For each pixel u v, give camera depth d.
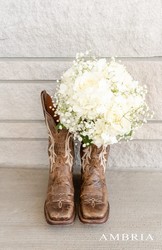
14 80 1.19
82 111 0.91
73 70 0.97
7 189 1.20
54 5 1.07
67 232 1.03
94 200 1.05
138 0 1.06
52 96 1.19
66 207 1.03
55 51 1.14
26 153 1.31
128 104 0.93
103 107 0.89
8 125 1.26
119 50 1.14
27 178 1.25
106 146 1.09
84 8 1.07
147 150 1.29
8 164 1.31
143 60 1.15
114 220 1.07
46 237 1.02
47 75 1.17
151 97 1.20
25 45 1.13
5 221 1.07
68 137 1.07
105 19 1.09
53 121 1.04
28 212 1.10
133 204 1.13
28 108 1.23
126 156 1.30
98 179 1.09
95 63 0.97
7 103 1.22
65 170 1.09
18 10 1.08
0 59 1.16
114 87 0.93
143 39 1.12
